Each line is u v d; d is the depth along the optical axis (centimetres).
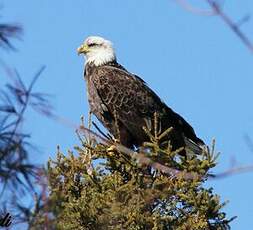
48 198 674
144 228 1275
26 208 658
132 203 1262
